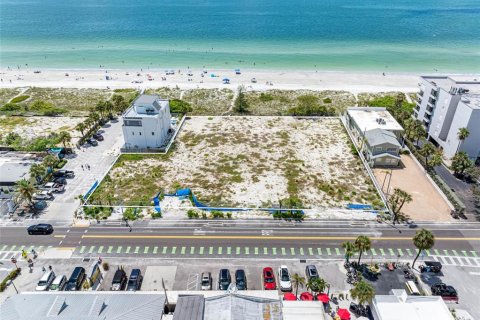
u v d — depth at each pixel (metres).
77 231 78.94
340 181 96.25
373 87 174.12
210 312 50.97
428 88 116.06
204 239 76.69
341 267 69.25
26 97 160.50
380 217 82.50
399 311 54.25
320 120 132.50
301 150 111.81
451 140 105.50
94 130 123.62
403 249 73.38
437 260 70.56
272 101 156.75
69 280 63.94
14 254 72.75
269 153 110.31
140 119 108.56
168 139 118.75
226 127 127.56
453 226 79.69
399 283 65.19
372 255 71.88
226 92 166.88
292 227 80.00
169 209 85.75
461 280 66.06
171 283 65.88
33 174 91.38
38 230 77.69
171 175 99.44
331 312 59.22
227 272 66.44
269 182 95.94
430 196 89.88
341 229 79.25
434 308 55.22
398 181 96.00
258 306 52.25
